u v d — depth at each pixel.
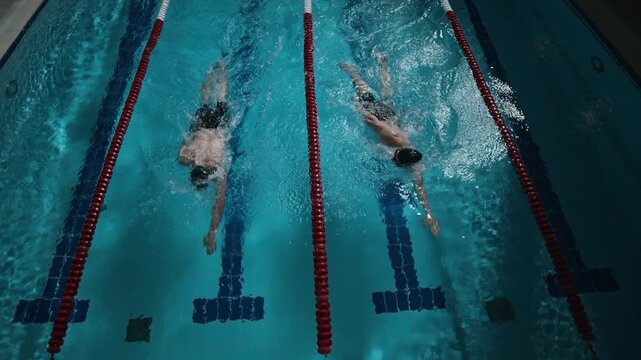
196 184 2.78
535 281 2.67
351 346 2.50
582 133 3.23
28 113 3.29
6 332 2.44
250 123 3.34
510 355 2.43
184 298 2.63
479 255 2.79
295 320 2.58
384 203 3.00
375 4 4.23
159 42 3.87
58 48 3.72
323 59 3.74
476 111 3.39
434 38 3.94
